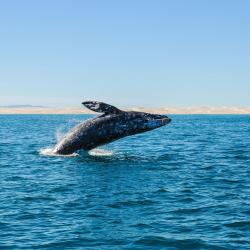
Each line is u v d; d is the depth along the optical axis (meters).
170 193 38.69
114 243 26.22
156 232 28.09
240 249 25.22
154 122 55.53
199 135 123.94
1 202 35.41
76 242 26.38
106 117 56.69
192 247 25.66
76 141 59.22
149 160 60.38
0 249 25.22
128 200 36.00
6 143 91.00
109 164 55.09
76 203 35.09
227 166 55.84
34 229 28.64
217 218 31.03
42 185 42.34
